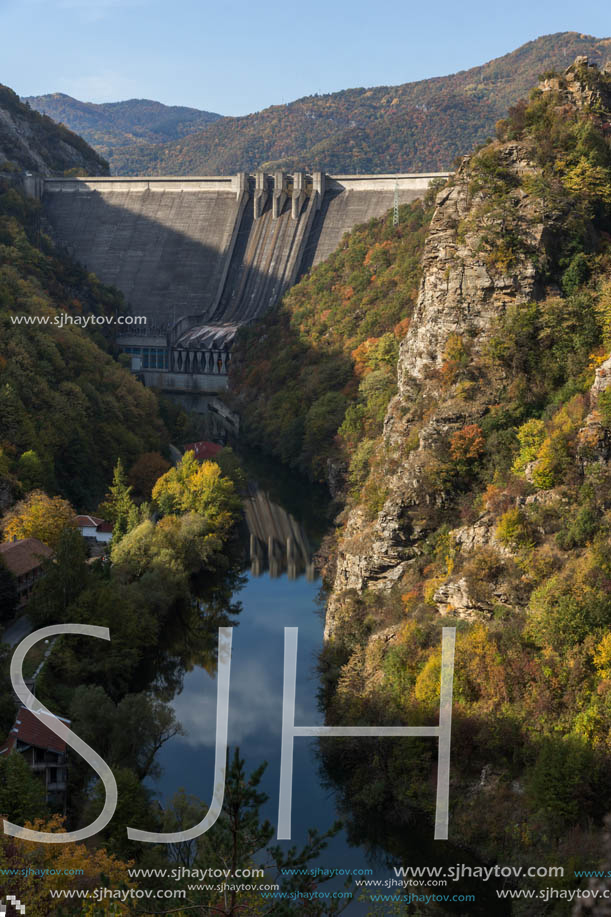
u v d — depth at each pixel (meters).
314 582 153.88
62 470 183.25
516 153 137.12
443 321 131.25
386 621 109.69
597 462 102.25
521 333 121.25
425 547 115.00
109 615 117.88
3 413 172.75
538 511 102.88
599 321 120.31
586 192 132.38
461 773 87.44
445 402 123.19
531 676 89.81
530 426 111.94
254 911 45.28
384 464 136.12
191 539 153.75
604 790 79.06
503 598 98.50
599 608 89.75
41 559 124.19
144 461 197.00
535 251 127.69
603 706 83.25
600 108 142.62
